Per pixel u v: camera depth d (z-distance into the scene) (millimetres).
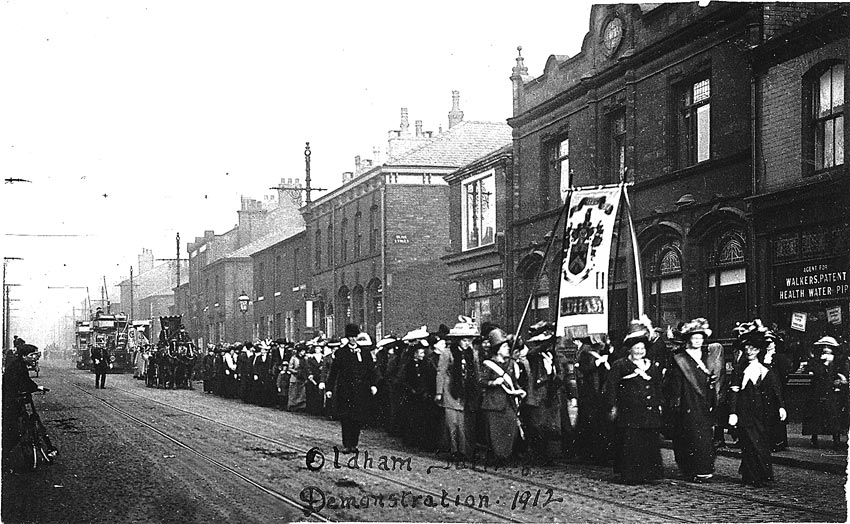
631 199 23453
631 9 23766
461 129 42750
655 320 22625
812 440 14789
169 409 26094
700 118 21500
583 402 13680
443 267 41094
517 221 29875
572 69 26922
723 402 14703
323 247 49594
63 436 18359
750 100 19375
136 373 50062
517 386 13484
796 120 17984
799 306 17766
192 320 79250
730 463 13516
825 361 14750
